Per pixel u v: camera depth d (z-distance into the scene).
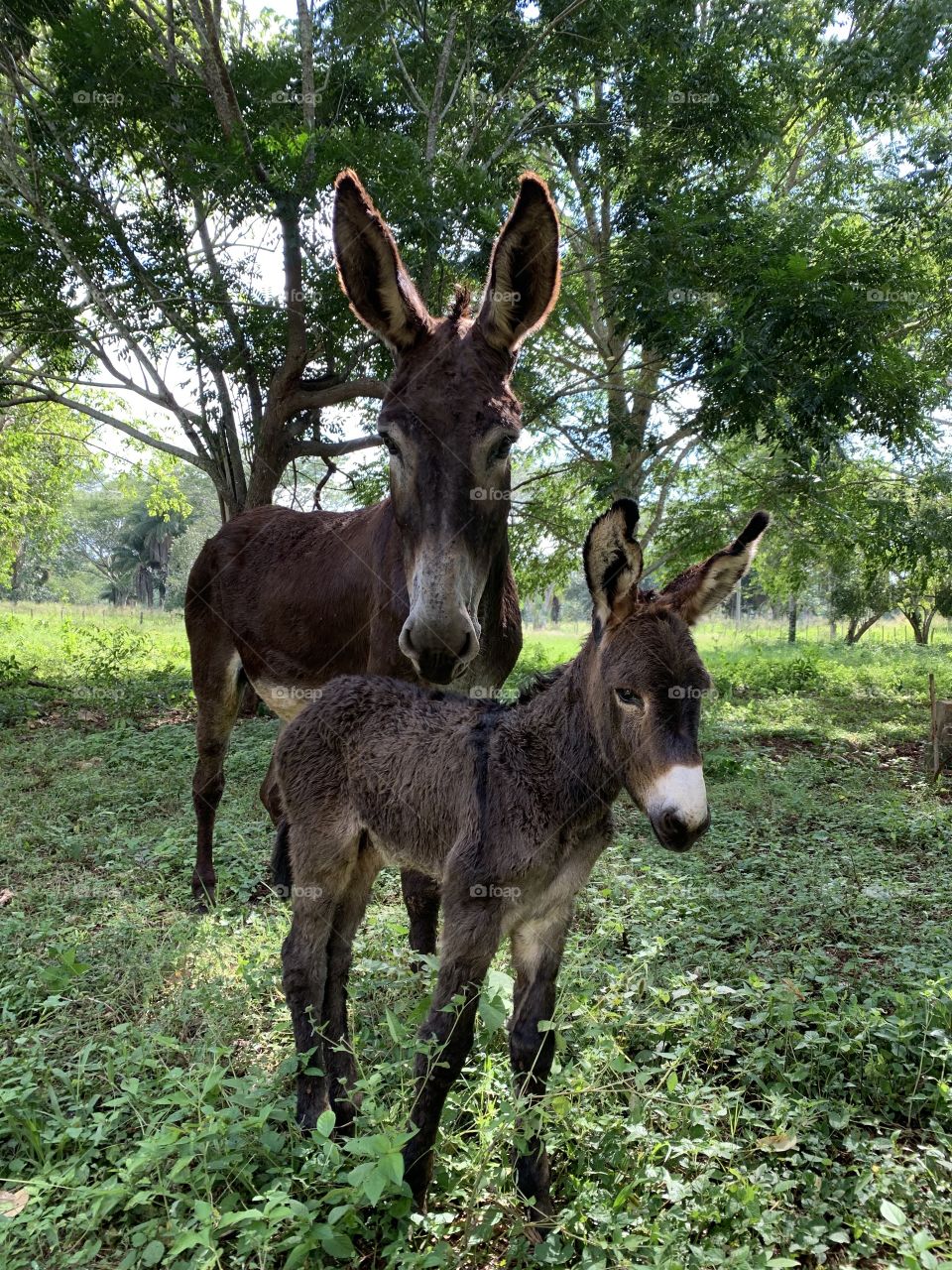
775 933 4.88
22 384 12.26
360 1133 3.04
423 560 3.35
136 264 10.63
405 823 3.18
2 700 12.36
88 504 58.03
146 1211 2.77
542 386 13.91
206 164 10.27
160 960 4.16
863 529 13.60
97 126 10.59
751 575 25.97
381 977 4.18
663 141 13.23
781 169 17.70
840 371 10.20
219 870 5.67
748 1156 3.03
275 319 10.61
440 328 3.77
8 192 10.79
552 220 3.61
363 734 3.31
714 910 5.16
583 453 13.73
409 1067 3.06
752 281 10.80
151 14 12.53
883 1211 2.60
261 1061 3.59
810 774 9.08
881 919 5.03
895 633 41.44
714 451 13.95
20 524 26.00
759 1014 3.57
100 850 6.08
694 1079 3.24
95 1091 3.38
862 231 13.51
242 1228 2.53
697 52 12.84
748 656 21.94
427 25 12.79
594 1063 3.23
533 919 2.95
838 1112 3.21
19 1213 2.64
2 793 7.51
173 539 60.31
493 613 4.07
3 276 10.45
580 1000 3.48
